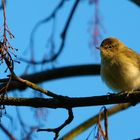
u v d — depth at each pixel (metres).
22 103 7.91
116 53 11.74
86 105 8.02
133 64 11.29
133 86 11.22
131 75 11.16
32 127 8.13
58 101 7.89
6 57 6.52
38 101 7.92
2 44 6.27
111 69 11.29
